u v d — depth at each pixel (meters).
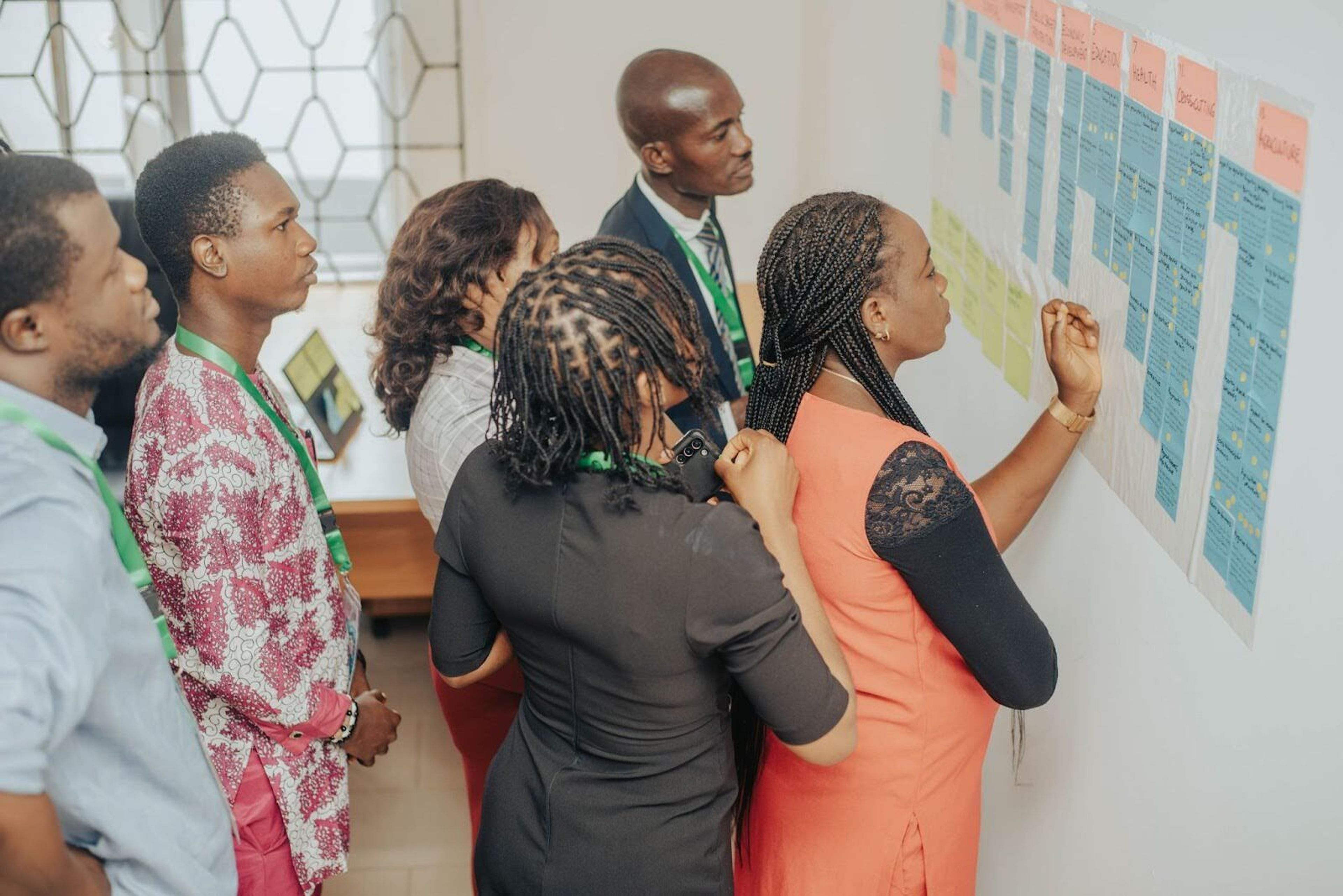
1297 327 1.08
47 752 1.08
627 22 3.76
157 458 1.55
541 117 3.87
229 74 3.88
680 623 1.21
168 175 1.54
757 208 3.94
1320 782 1.08
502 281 1.78
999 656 1.37
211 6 3.80
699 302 2.55
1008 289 1.93
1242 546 1.20
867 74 2.96
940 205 2.34
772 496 1.32
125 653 1.21
